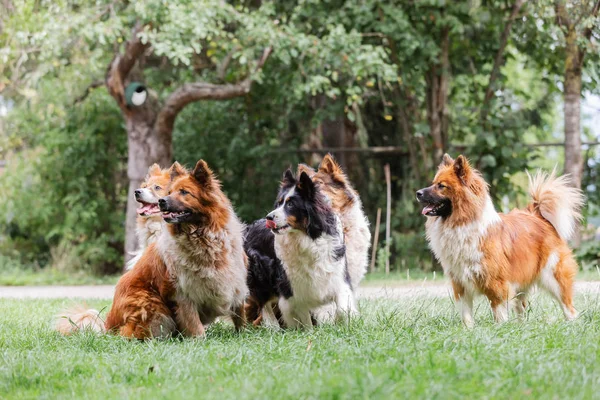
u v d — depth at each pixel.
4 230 22.73
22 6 13.76
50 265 22.19
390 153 20.02
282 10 17.81
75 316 7.62
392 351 5.62
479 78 20.02
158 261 7.32
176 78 20.16
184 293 7.24
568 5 15.04
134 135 17.28
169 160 17.58
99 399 4.69
